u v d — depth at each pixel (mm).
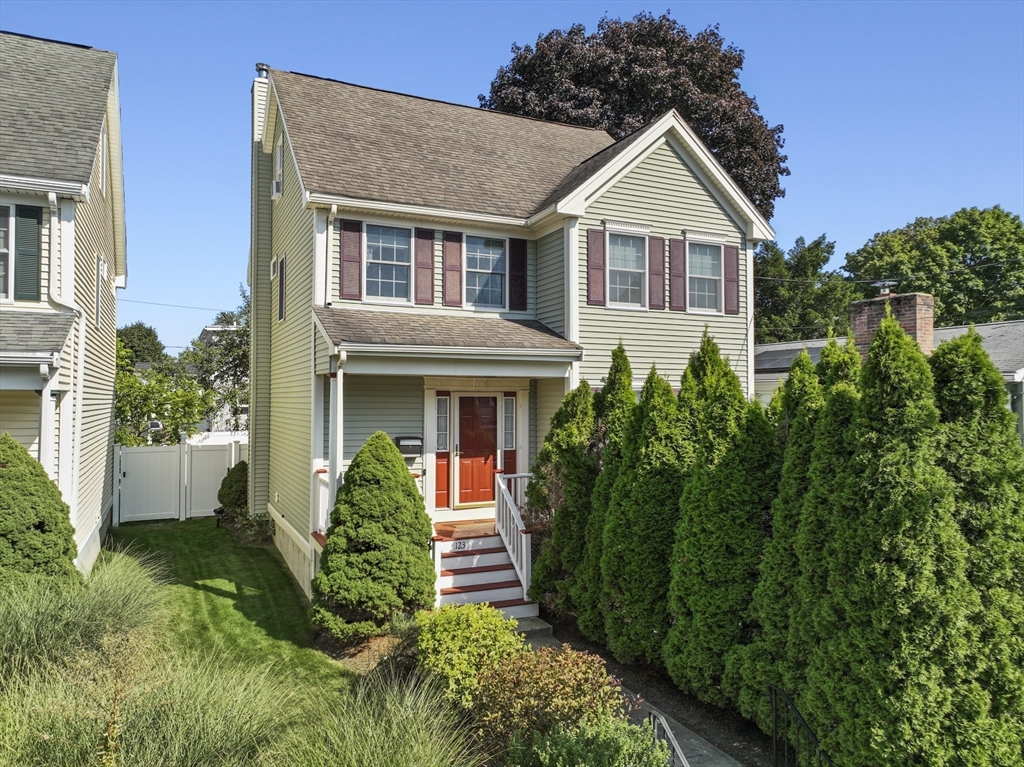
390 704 5461
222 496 17359
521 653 6641
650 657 7777
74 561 9703
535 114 26516
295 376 13453
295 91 14242
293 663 8539
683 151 13750
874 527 5062
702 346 8430
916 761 4785
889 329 5262
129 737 4719
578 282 12648
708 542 6953
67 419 10414
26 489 8609
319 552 10469
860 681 5078
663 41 27922
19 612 6707
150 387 21250
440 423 12820
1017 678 4750
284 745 5043
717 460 7094
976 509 4941
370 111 14859
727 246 14219
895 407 5137
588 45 27766
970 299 37781
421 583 9195
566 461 9773
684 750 6406
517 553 10547
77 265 10984
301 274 13031
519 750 5305
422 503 9641
